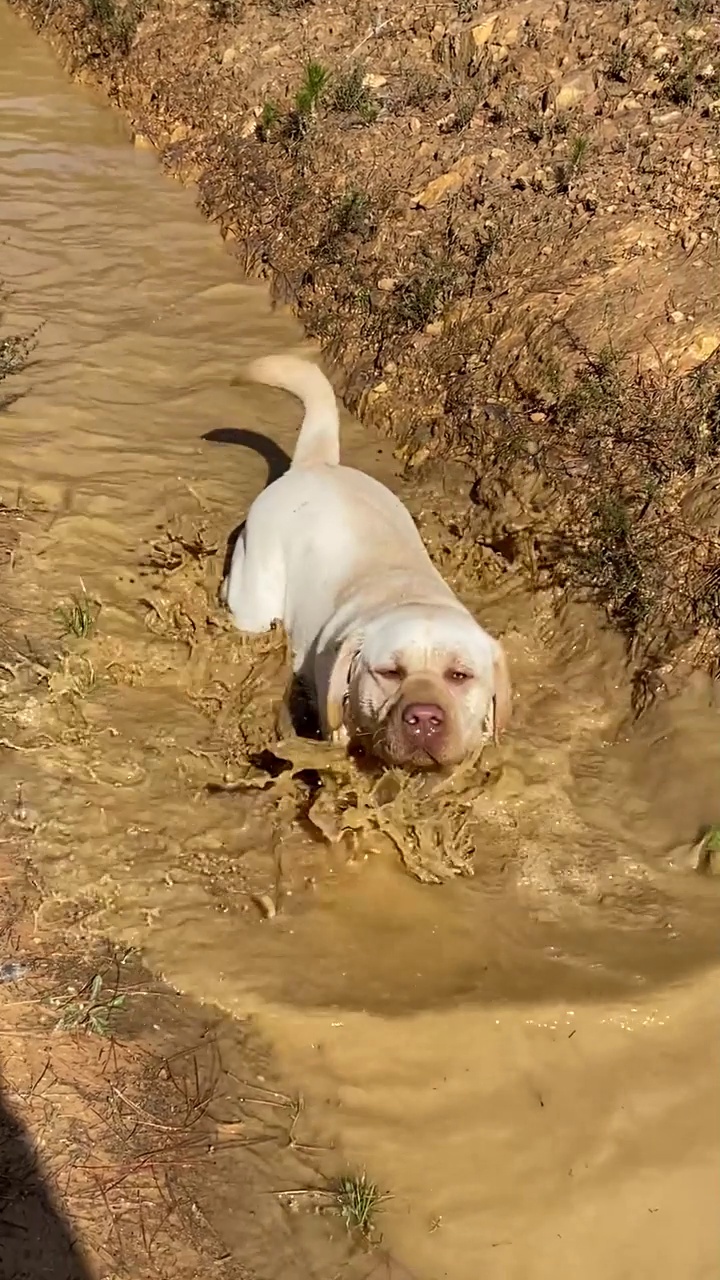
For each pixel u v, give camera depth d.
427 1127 1.47
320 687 1.84
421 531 2.34
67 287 3.04
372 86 3.46
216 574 2.19
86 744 1.86
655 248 2.57
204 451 2.53
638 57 3.04
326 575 1.93
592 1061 1.54
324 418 2.17
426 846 1.75
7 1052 1.47
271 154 3.41
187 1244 1.33
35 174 3.63
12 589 2.11
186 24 4.15
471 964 1.62
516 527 2.29
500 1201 1.42
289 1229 1.36
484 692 1.72
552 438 2.37
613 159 2.82
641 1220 1.42
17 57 4.61
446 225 2.90
